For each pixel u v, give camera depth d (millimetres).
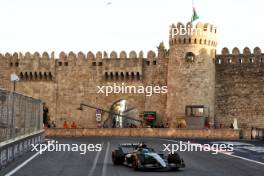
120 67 91125
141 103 90375
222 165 32938
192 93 84188
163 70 89562
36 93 94250
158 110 89500
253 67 86125
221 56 87500
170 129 79062
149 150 30688
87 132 82250
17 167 30953
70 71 93312
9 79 95438
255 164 33750
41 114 60375
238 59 86812
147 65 90438
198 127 82812
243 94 86250
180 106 84500
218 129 76688
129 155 31625
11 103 34625
